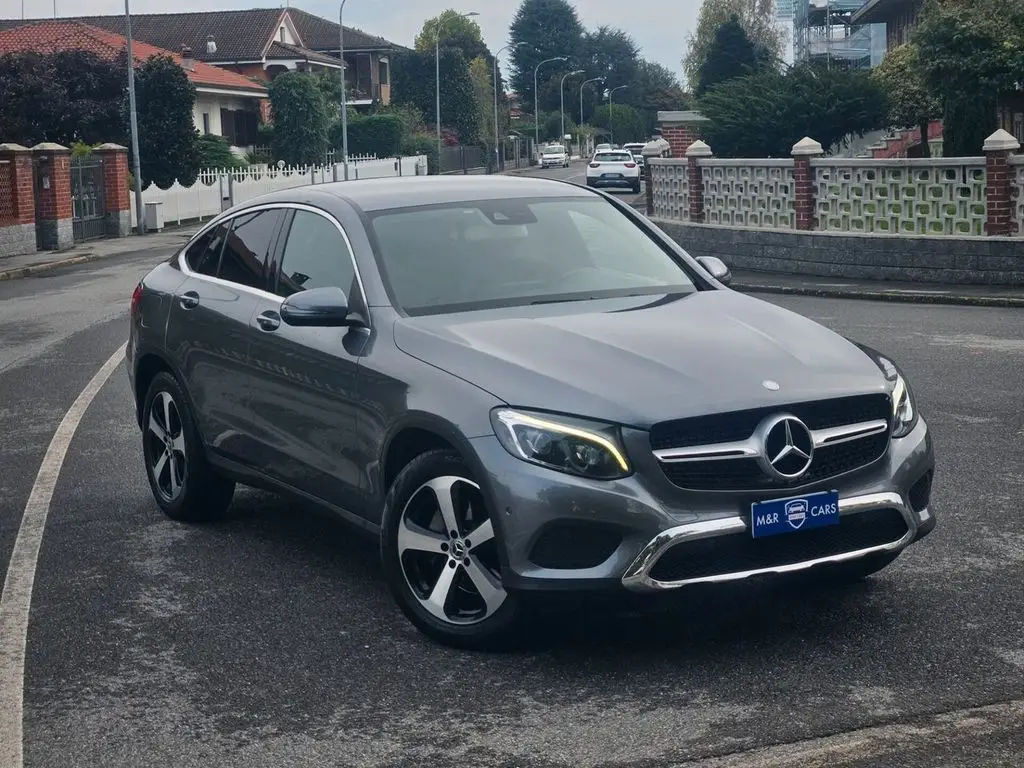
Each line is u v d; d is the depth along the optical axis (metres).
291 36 81.31
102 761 4.10
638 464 4.53
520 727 4.25
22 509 7.30
